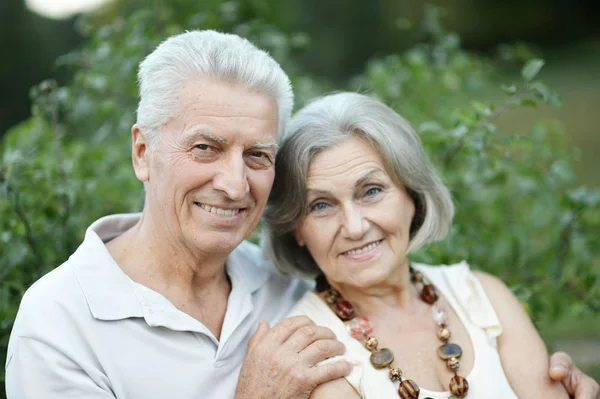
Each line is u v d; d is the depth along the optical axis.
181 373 2.02
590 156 9.15
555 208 3.41
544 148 3.65
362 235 2.22
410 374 2.20
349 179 2.20
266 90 2.04
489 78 4.51
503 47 4.53
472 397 2.15
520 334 2.38
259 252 2.64
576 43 18.81
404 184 2.31
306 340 2.14
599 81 14.52
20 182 2.77
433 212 2.39
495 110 2.89
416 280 2.51
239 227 2.09
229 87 1.98
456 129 2.91
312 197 2.24
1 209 3.03
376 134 2.21
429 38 4.90
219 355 2.09
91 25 4.01
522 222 3.81
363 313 2.39
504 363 2.32
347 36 12.57
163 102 1.99
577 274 3.30
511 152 3.76
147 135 2.04
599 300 3.28
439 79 4.24
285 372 2.05
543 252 3.47
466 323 2.36
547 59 17.84
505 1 18.78
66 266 2.05
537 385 2.27
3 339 2.73
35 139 3.53
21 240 2.88
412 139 2.33
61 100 3.53
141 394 1.96
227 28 3.94
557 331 4.74
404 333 2.33
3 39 8.09
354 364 2.16
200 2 4.00
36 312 1.94
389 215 2.25
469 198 3.52
